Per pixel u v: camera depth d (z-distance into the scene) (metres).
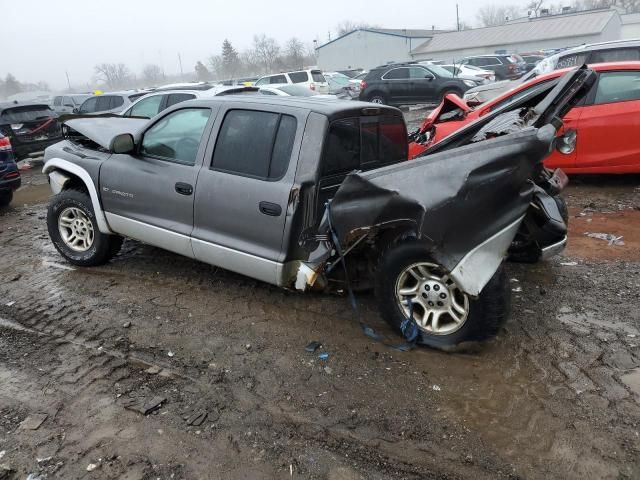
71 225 5.38
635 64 6.68
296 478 2.60
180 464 2.70
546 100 3.92
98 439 2.88
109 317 4.27
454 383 3.27
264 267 3.93
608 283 4.52
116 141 4.53
